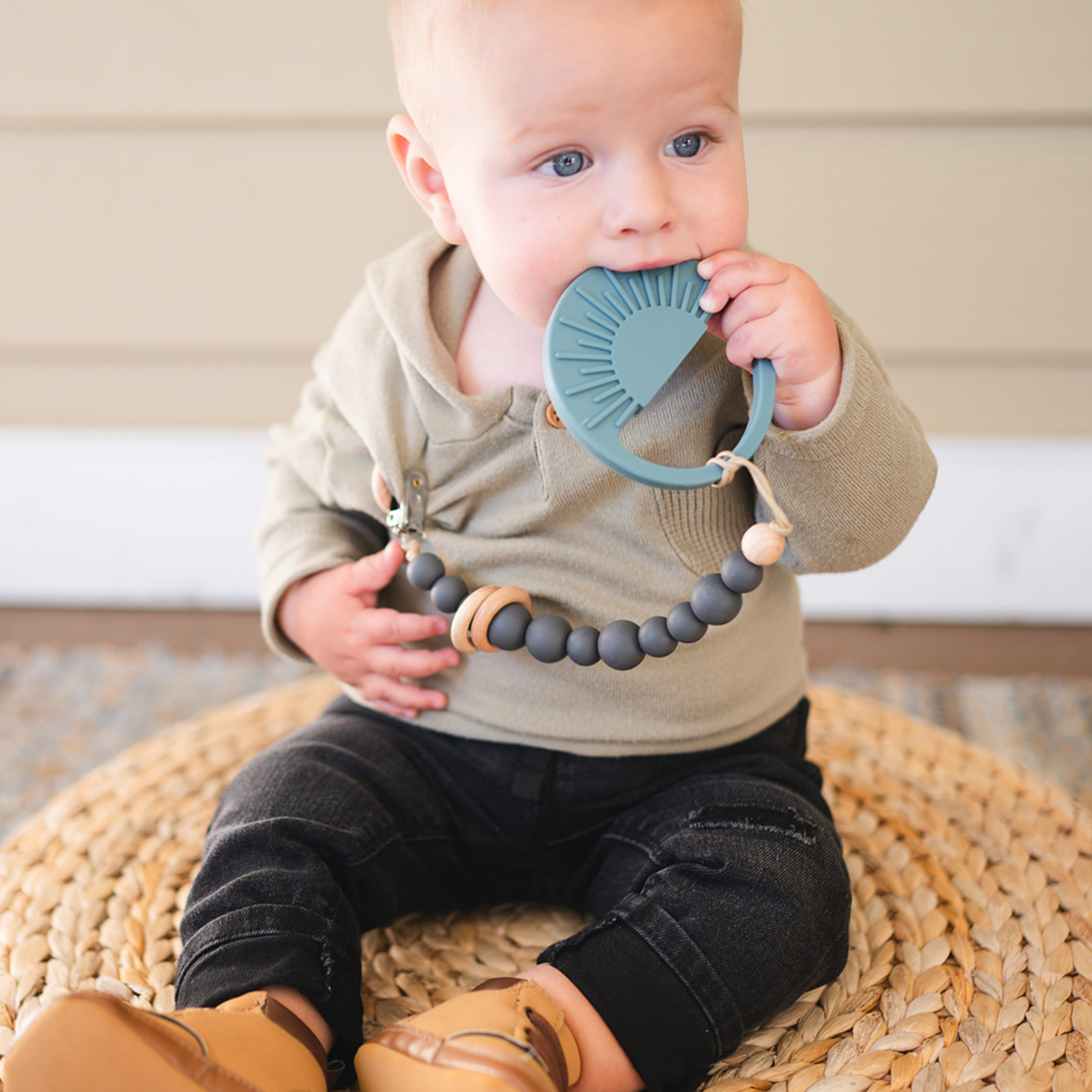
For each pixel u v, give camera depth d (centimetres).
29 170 138
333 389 86
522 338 80
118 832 92
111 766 100
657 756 82
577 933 71
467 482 80
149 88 132
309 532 89
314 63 130
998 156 130
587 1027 66
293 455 91
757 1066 72
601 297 67
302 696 111
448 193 74
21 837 92
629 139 65
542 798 82
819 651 152
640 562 79
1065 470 148
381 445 81
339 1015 67
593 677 80
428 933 85
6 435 155
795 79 127
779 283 68
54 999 58
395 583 88
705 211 66
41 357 149
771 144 131
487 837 84
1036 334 138
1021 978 78
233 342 146
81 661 151
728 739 83
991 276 136
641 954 68
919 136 130
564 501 78
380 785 81
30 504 160
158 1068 56
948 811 95
